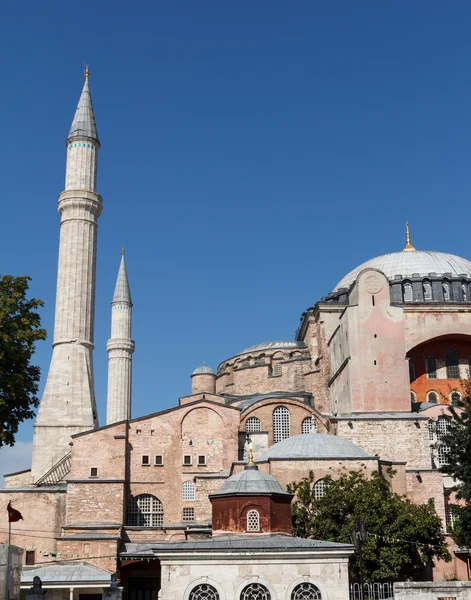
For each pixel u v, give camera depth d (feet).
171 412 243.19
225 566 145.07
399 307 248.93
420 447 231.50
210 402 245.24
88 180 295.07
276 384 296.10
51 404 269.44
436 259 306.35
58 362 275.18
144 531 224.53
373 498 189.26
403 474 219.20
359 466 209.87
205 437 241.96
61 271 285.64
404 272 300.61
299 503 198.59
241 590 143.84
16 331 160.45
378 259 315.58
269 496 163.43
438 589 136.77
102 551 210.79
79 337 278.87
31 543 225.56
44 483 247.70
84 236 288.51
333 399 271.08
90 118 304.50
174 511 234.38
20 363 160.25
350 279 310.86
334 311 288.51
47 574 191.62
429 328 264.93
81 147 297.74
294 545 149.48
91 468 233.55
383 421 233.55
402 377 242.17
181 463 238.89
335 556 146.10
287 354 306.55
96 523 224.53
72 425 266.77
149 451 239.09
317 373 283.18
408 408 239.50
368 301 248.93
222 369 333.62
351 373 241.96
